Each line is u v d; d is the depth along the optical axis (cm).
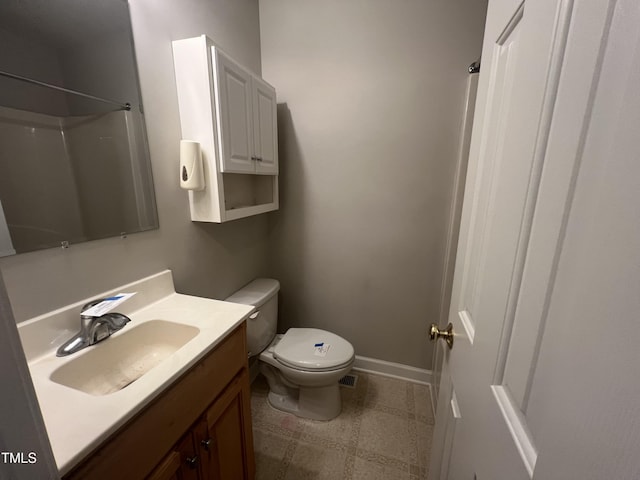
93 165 85
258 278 186
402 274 178
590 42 28
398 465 133
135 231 100
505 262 46
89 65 83
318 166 178
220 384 89
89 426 52
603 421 23
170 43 108
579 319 26
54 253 77
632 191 21
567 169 31
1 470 30
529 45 42
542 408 34
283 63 171
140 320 93
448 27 143
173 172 114
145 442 62
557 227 33
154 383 63
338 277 190
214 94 110
